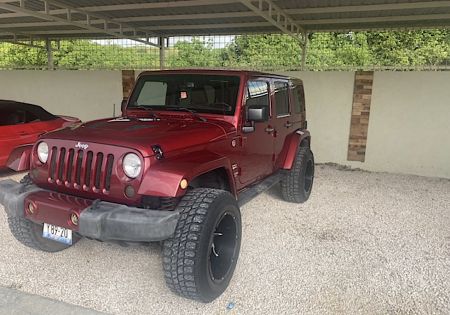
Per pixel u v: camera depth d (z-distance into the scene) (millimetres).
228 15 8305
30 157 3588
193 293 3037
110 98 10273
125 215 2867
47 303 3186
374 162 8703
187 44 11781
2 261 3887
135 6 7676
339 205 5988
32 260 3926
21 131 6898
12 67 13000
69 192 3287
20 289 3402
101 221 2873
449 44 16703
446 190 7098
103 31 9172
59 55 13602
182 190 2945
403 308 3234
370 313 3160
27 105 7406
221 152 3801
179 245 2965
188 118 4164
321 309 3205
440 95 7980
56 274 3676
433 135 8156
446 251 4336
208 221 3035
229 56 12164
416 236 4773
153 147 3068
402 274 3787
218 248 3400
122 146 3057
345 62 15859
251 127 4301
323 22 8984
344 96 8695
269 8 7133
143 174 2977
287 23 8648
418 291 3490
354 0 7090
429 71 8000
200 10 8000
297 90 6145
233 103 4094
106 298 3311
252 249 4301
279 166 5426
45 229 3320
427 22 9031
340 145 8922
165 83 4438
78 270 3760
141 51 12000
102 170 3100
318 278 3691
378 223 5223
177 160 3180
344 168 8844
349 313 3156
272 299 3338
